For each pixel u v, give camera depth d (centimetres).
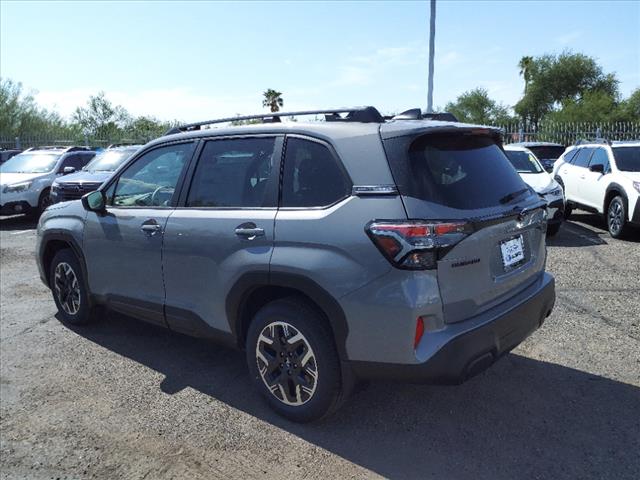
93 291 479
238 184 367
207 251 366
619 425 334
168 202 409
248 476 297
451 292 290
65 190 1102
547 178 980
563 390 379
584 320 516
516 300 332
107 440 334
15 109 3400
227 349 470
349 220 301
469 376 298
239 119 397
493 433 329
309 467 302
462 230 289
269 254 329
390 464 302
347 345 305
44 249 532
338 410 359
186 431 341
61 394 394
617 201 934
